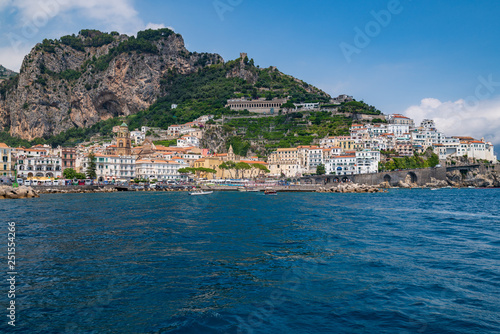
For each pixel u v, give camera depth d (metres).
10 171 191.75
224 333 21.66
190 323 22.89
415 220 71.38
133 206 96.44
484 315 23.86
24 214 74.94
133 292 28.16
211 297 27.23
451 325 22.47
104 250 41.69
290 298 27.00
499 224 66.19
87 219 67.81
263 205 104.31
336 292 28.22
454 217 77.44
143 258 38.19
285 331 21.80
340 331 21.77
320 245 45.44
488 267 35.03
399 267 35.09
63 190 166.50
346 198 141.62
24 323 22.86
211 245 45.00
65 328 22.30
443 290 28.52
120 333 21.70
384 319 23.36
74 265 35.28
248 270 34.03
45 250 41.50
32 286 29.30
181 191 195.00
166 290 28.62
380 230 57.88
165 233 53.06
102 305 25.70
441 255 40.22
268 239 49.12
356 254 40.59
